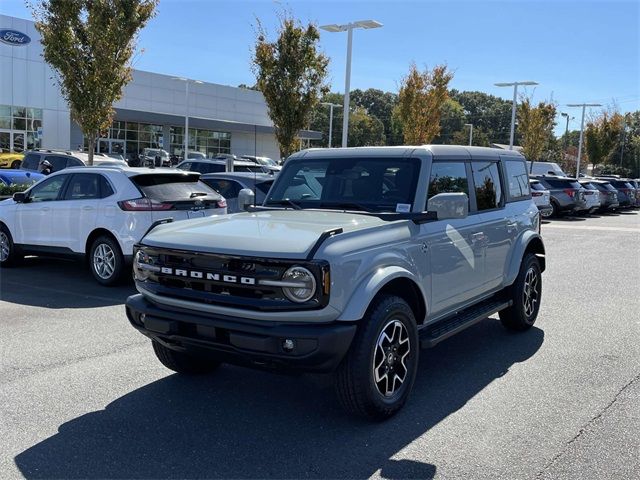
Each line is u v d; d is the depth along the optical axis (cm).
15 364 547
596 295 908
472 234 547
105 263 899
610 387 505
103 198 902
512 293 654
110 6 1530
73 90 1566
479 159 603
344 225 436
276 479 353
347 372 407
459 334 678
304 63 1983
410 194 500
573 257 1343
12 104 3781
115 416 438
